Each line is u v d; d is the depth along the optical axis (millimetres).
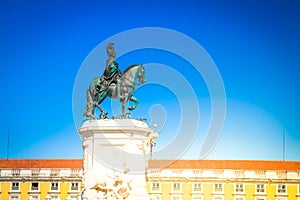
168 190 46969
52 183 46875
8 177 47094
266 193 47250
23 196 46938
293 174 47438
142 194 19125
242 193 47094
